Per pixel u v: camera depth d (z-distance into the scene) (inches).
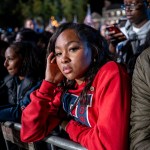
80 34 60.7
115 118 54.6
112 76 57.5
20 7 1031.6
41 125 67.9
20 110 89.0
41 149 73.7
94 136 56.9
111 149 54.0
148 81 52.9
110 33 115.1
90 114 61.9
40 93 68.7
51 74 68.8
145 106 52.9
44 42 167.8
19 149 80.5
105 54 64.1
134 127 53.5
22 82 98.0
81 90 65.4
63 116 72.0
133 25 112.0
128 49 109.0
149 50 55.1
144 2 108.0
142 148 51.3
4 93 106.5
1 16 1005.8
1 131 86.2
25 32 169.8
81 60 60.5
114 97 55.6
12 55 99.2
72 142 63.4
